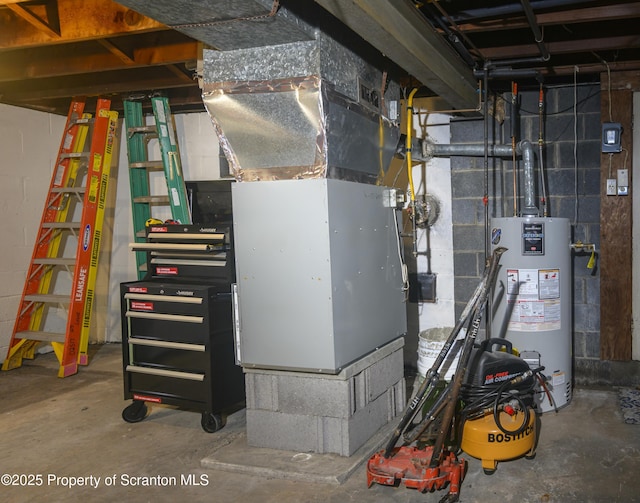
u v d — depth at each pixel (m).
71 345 4.23
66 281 5.03
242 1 1.92
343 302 2.63
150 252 3.40
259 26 2.19
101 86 4.17
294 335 2.62
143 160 4.76
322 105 2.42
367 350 2.85
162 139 4.38
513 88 3.53
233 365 3.18
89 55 3.61
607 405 3.38
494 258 2.52
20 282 4.60
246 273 2.69
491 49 3.23
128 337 3.23
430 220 4.03
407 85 3.70
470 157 3.86
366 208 2.85
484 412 2.59
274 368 2.71
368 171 2.99
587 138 3.68
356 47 2.78
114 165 5.05
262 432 2.78
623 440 2.87
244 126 2.58
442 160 4.00
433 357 3.34
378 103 3.06
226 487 2.47
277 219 2.60
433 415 2.47
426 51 2.63
